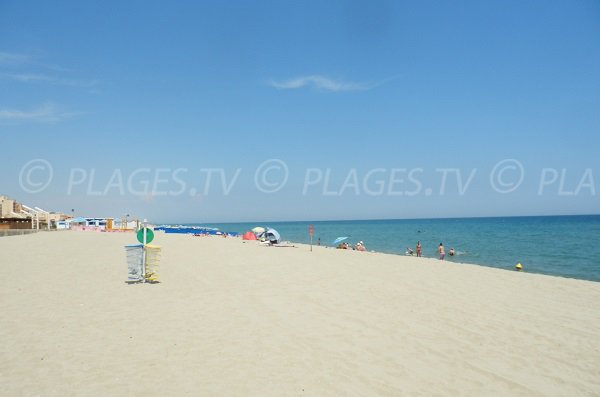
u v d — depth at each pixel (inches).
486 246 1678.2
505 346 290.5
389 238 2442.2
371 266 754.8
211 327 322.0
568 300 458.9
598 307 424.5
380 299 438.3
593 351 283.4
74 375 223.9
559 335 319.3
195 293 457.7
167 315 357.4
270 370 236.7
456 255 1331.2
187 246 1228.5
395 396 207.3
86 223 2878.9
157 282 527.8
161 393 203.8
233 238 1929.1
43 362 242.2
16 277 536.4
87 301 405.4
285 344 283.4
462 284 551.2
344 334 309.0
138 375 225.6
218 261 794.2
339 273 641.0
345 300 429.4
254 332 310.2
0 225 2122.3
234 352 265.6
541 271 946.1
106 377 222.1
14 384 210.5
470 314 380.2
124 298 424.2
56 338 286.8
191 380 220.5
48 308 372.2
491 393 215.0
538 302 443.2
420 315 372.2
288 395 205.2
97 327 316.5
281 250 1141.1
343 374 233.5
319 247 1425.9
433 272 675.4
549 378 236.5
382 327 329.4
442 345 289.1
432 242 2001.7
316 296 448.1
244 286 506.3
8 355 252.5
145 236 542.9
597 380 234.7
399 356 265.1
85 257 799.1
